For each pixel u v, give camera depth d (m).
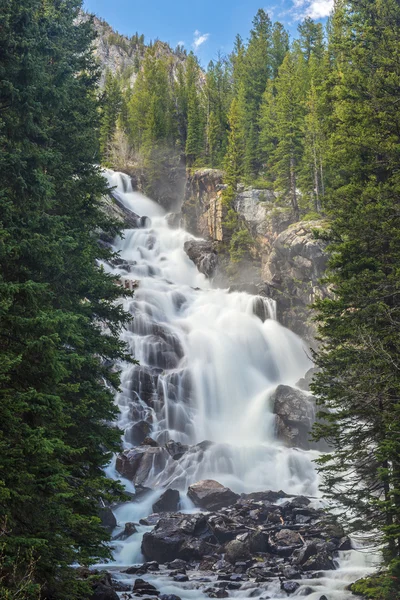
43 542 10.98
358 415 19.02
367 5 29.94
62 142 21.52
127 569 24.47
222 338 55.91
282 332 58.34
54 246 14.27
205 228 84.06
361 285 20.23
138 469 37.09
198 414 48.84
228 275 73.06
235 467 38.41
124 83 199.88
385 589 16.22
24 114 15.34
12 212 14.04
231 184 77.62
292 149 71.62
